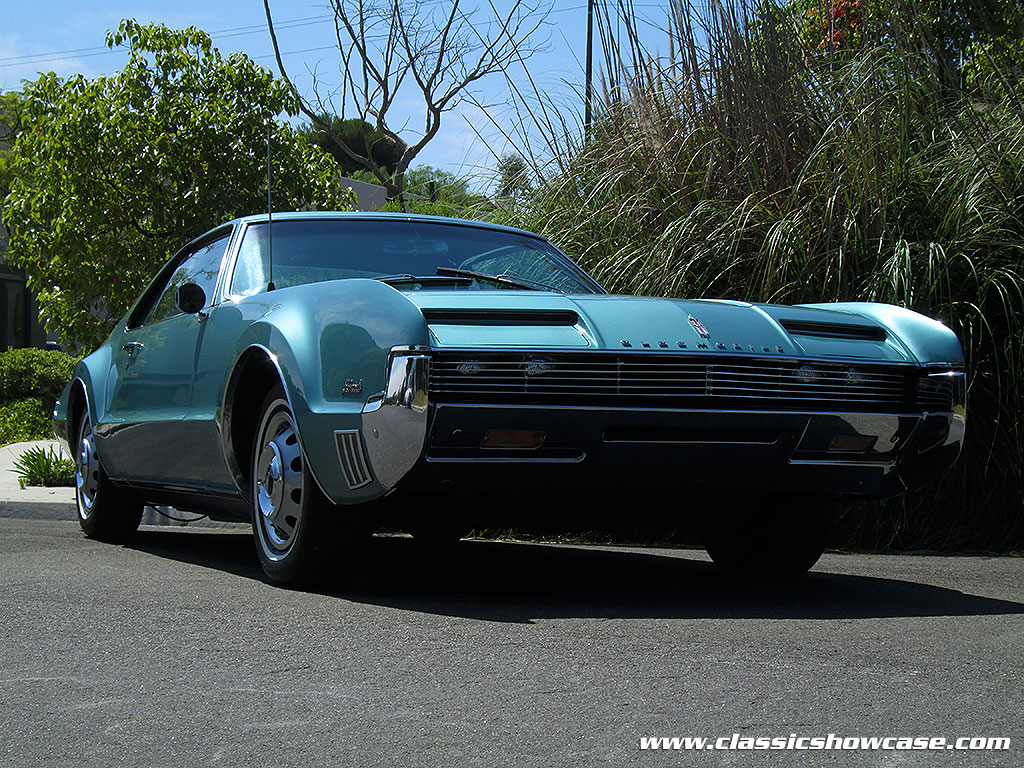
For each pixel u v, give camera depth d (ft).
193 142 30.04
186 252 17.44
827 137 20.81
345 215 15.57
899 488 12.97
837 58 22.72
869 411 12.17
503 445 11.01
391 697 8.10
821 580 14.38
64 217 29.43
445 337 10.98
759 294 19.58
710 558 16.48
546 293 12.37
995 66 22.08
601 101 23.72
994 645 10.02
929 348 12.74
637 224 21.31
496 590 12.86
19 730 7.41
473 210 24.67
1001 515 18.84
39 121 30.63
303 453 11.80
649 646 9.73
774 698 8.09
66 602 11.72
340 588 12.55
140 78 30.12
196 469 14.71
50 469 26.81
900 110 20.67
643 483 11.70
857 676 8.75
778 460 11.99
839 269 18.61
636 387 11.23
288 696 8.13
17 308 75.10
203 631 10.27
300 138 31.58
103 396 18.03
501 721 7.53
